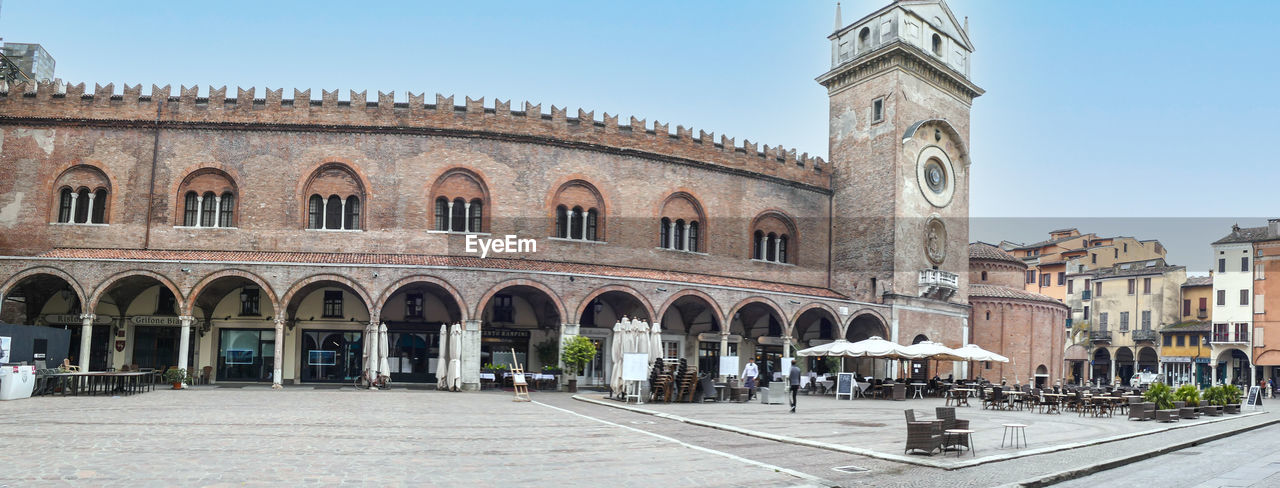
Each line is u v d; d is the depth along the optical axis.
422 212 43.16
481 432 21.73
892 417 29.77
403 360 45.12
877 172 54.78
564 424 24.41
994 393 37.88
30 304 42.84
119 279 37.94
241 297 43.75
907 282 53.81
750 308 51.19
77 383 32.31
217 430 20.47
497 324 45.81
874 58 55.41
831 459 18.33
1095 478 17.08
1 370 28.89
